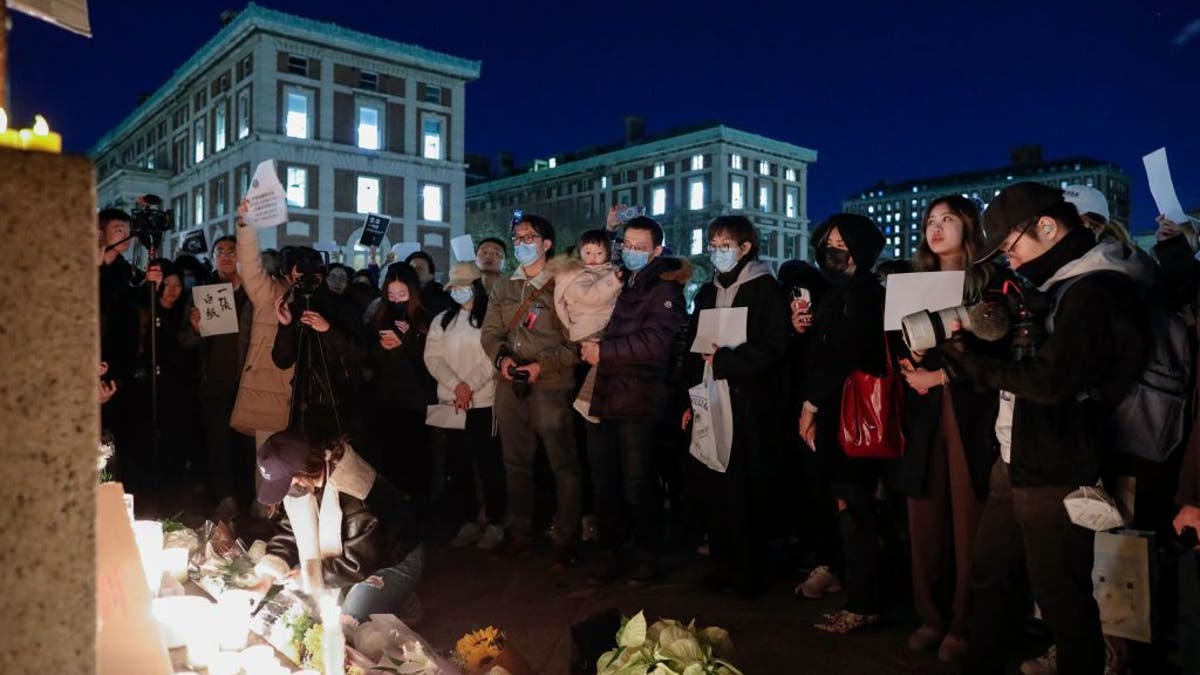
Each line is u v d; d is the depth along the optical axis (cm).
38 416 122
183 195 4338
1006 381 272
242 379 551
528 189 7012
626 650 250
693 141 5928
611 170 6450
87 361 125
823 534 491
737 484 456
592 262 507
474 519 598
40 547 123
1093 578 303
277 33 3588
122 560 222
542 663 379
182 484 717
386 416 645
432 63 3959
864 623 410
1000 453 304
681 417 537
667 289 481
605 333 486
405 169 3912
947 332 288
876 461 404
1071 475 267
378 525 388
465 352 568
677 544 592
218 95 3944
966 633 369
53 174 121
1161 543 320
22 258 120
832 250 412
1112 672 332
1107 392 270
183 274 689
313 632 290
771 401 459
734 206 5912
